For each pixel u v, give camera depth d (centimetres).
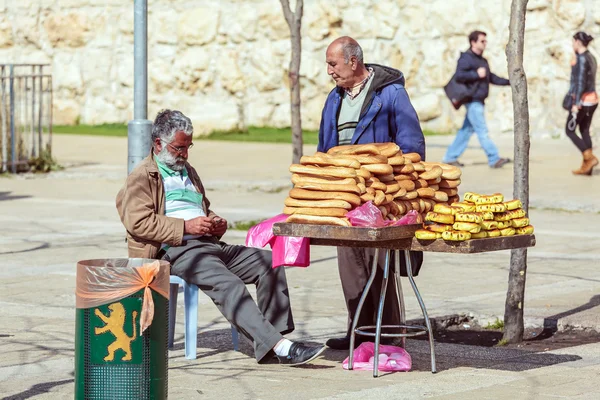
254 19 5209
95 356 1022
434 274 1964
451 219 1177
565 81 4534
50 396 1123
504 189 3027
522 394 1127
